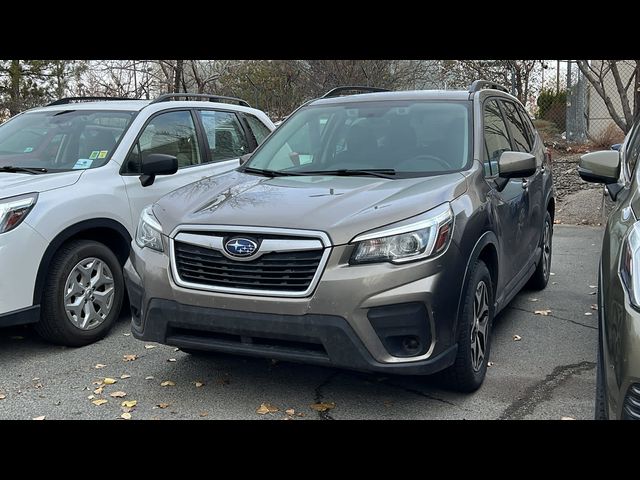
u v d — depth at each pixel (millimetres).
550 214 7016
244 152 7352
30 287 4891
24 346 5348
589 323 5824
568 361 4910
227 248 3883
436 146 4898
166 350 5207
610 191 4602
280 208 4027
